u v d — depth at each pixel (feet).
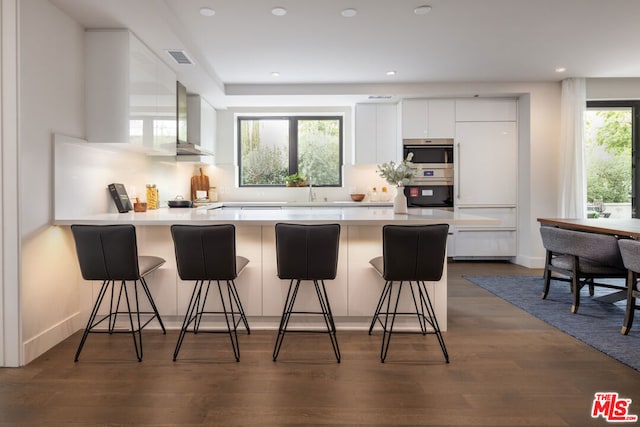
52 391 7.08
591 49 14.07
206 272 8.37
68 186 9.72
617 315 11.39
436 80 17.66
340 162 21.68
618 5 10.77
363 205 19.57
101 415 6.32
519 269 18.06
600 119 18.70
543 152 18.21
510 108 19.15
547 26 12.06
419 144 19.19
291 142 21.68
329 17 11.30
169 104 13.67
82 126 10.39
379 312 9.80
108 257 8.16
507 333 10.02
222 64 15.23
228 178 21.11
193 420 6.18
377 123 19.98
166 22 10.29
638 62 15.52
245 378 7.56
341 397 6.86
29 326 8.39
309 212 12.32
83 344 8.50
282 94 18.03
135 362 8.29
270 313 10.15
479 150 19.24
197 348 9.05
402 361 8.33
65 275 9.67
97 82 10.51
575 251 11.29
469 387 7.21
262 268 10.11
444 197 19.33
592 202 18.93
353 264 10.11
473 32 12.46
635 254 9.20
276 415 6.31
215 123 20.80
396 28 12.10
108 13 9.63
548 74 16.99
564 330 10.16
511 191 19.29
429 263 8.16
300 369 7.96
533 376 7.64
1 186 8.03
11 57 7.95
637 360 8.32
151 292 10.19
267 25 11.78
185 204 15.03
